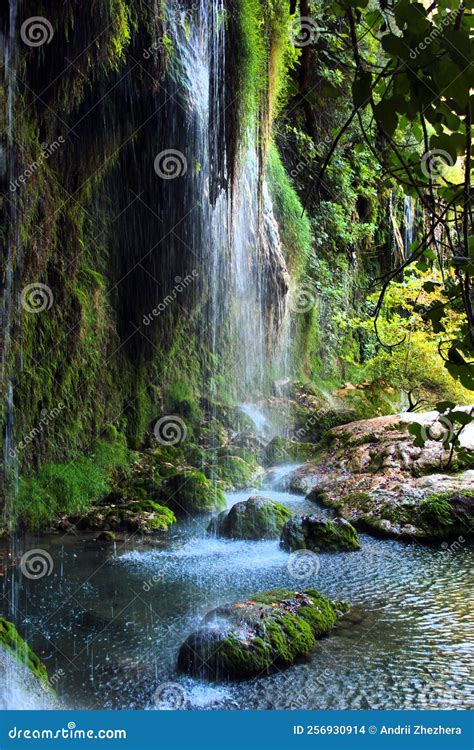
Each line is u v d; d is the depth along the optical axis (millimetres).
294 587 5012
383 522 6688
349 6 1822
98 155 6180
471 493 6770
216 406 10344
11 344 6098
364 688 3367
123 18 4852
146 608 4535
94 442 7855
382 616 4383
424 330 12695
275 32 6672
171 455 8820
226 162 6355
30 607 4539
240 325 10625
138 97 6273
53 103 5027
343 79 7406
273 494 8477
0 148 4871
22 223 5492
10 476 6398
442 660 3693
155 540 6355
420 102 1672
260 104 7090
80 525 6707
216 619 3852
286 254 12273
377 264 17094
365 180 14828
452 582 5133
